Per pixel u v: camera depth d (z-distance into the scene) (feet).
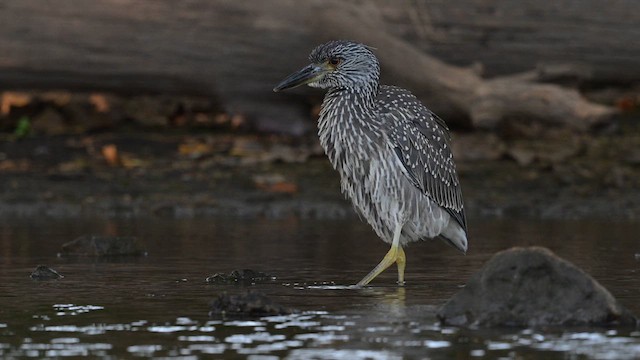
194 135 55.26
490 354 20.66
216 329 23.32
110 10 51.83
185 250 36.88
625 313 23.53
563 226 43.01
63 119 56.13
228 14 52.11
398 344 21.62
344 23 51.96
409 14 54.70
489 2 55.52
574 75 56.03
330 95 33.37
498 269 23.97
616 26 56.65
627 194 49.16
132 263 34.12
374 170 32.58
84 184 48.98
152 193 48.26
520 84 54.24
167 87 53.62
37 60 52.03
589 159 52.80
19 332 23.13
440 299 27.68
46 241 38.81
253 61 52.70
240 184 49.47
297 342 21.90
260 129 55.26
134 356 20.75
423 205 33.06
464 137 53.98
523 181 50.55
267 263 34.17
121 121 56.29
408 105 33.30
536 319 23.45
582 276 23.73
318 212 47.06
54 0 51.67
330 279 31.27
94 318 24.72
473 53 55.88
